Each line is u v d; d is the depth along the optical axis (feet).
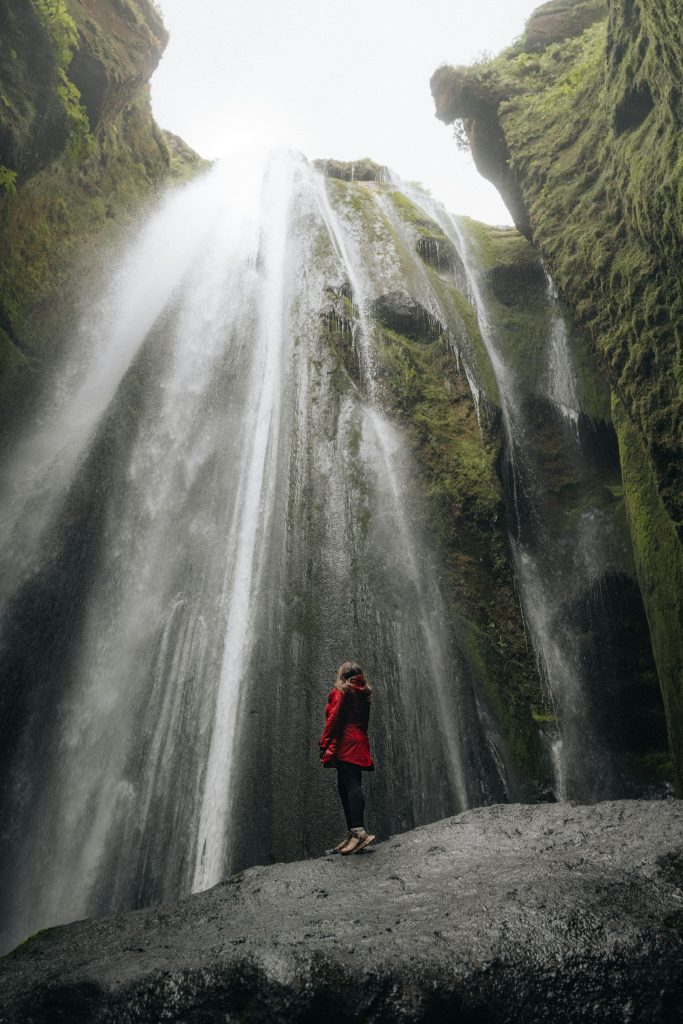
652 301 41.19
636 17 40.16
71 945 15.55
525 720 44.62
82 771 42.78
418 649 42.55
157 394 56.03
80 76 52.44
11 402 51.06
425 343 60.08
